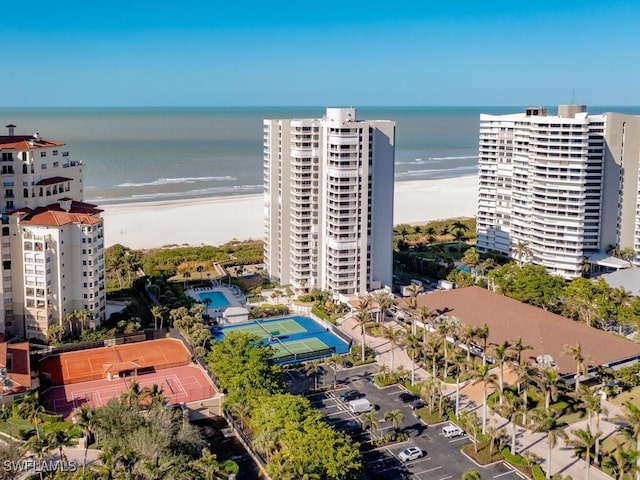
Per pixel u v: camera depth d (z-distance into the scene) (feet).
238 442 422.00
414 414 454.81
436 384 456.45
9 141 564.30
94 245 566.77
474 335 474.49
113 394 479.82
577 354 447.01
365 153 636.48
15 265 548.72
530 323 533.55
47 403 464.24
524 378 426.51
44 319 551.59
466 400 473.26
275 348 558.15
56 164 592.19
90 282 567.59
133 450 345.31
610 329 610.24
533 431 381.81
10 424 421.59
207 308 642.22
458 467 393.50
